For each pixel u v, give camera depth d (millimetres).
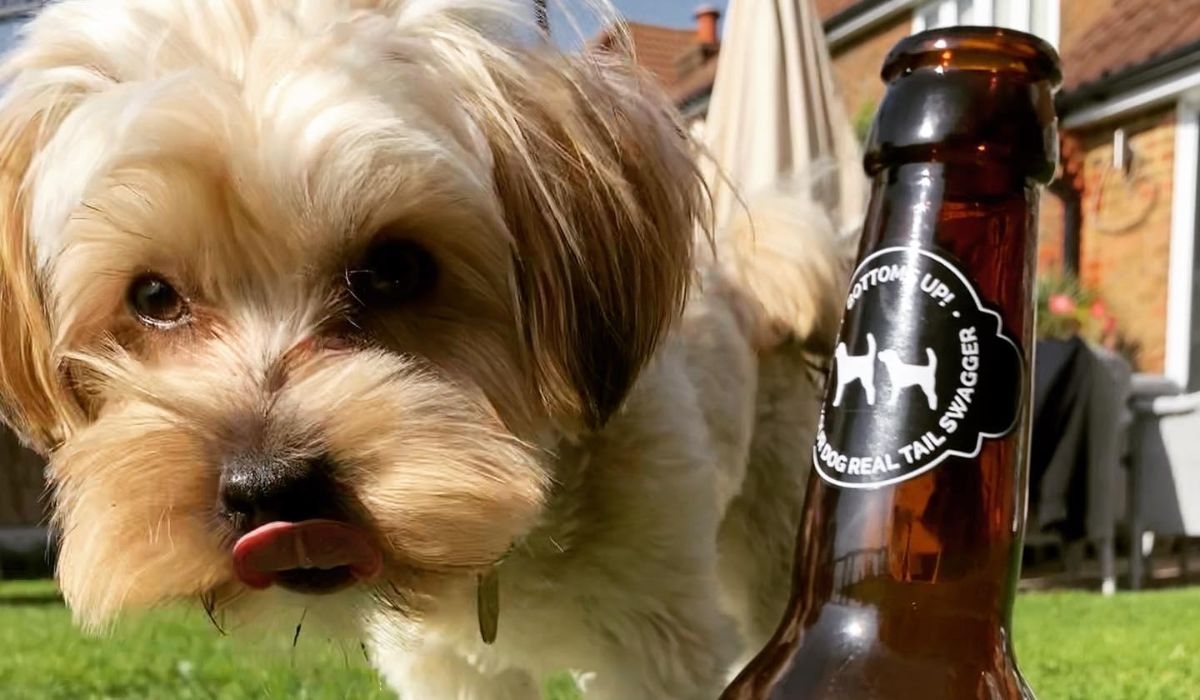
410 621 409
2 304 497
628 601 473
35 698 732
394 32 426
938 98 223
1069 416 1444
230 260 406
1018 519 222
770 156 1056
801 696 216
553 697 708
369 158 388
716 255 570
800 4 1101
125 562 373
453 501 369
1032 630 995
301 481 359
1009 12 2078
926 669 217
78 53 456
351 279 408
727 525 698
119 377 406
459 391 402
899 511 217
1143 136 1954
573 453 461
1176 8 1933
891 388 218
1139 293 1963
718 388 588
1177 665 799
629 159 479
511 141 437
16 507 2049
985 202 222
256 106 391
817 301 674
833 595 220
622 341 472
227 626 412
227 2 424
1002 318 220
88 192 401
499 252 421
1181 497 1491
